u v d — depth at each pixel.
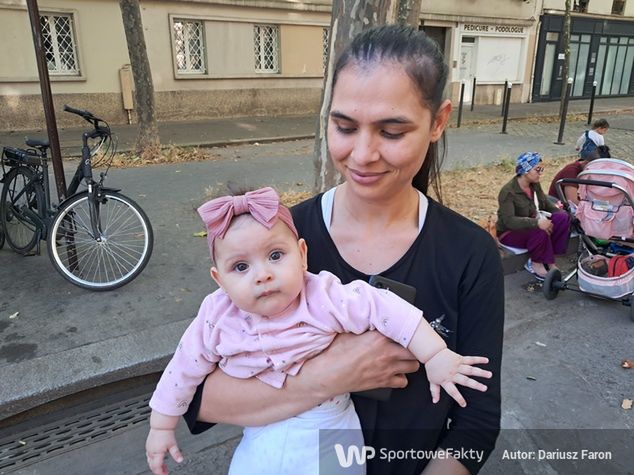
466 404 1.19
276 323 1.17
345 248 1.27
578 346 3.46
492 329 1.19
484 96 18.69
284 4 13.65
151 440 1.29
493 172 7.76
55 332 3.22
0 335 3.17
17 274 4.05
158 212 5.62
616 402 2.90
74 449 2.54
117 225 4.93
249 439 1.27
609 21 20.75
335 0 3.73
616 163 3.91
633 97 22.77
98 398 2.84
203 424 1.30
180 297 3.71
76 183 4.07
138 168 7.86
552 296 4.09
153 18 12.10
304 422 1.20
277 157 9.11
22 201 4.46
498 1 17.67
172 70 12.71
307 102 15.05
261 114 14.38
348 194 1.26
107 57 11.75
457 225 1.24
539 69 19.53
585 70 21.16
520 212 4.38
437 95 1.07
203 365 1.25
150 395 2.95
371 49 1.04
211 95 13.45
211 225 1.17
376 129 1.06
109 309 3.52
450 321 1.19
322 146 4.18
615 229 3.94
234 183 1.27
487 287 1.19
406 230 1.23
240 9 13.15
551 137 11.64
